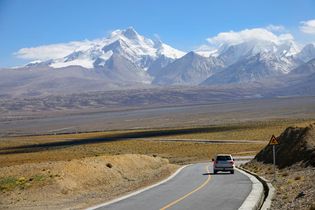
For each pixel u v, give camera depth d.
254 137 134.12
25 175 32.03
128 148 123.06
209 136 148.75
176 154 103.00
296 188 25.72
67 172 33.00
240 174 43.97
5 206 24.27
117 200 24.39
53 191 28.89
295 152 43.81
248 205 21.03
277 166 45.34
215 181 36.16
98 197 27.27
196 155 97.94
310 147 42.53
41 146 156.25
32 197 27.22
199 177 40.94
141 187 32.31
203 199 24.50
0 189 28.33
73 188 30.66
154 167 52.25
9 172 33.38
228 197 25.22
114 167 41.06
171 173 46.94
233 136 142.12
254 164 54.25
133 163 47.66
